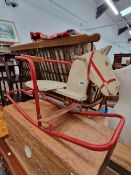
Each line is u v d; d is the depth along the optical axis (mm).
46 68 1727
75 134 840
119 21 8930
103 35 8031
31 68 852
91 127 923
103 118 1618
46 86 1123
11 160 1101
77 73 925
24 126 936
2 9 3033
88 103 1286
